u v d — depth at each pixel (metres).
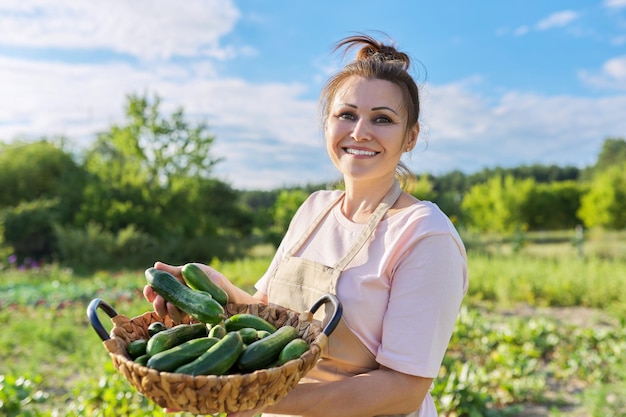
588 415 6.02
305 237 2.43
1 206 30.75
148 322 2.16
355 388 1.96
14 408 5.09
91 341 8.73
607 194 29.89
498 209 34.47
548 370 7.27
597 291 12.03
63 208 27.56
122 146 32.72
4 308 11.41
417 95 2.28
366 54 2.46
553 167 63.56
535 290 12.54
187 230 28.52
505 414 5.81
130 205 26.77
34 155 31.92
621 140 56.88
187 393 1.61
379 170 2.20
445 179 56.41
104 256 23.53
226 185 33.22
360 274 2.12
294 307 2.26
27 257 25.23
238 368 1.83
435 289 2.00
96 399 5.57
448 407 5.51
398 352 1.98
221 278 2.42
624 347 7.80
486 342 7.96
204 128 32.22
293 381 1.74
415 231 2.06
